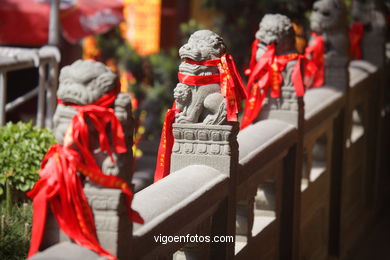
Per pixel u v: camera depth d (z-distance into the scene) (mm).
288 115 5719
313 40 7246
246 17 12219
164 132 4363
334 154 7645
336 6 7488
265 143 5070
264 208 5633
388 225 9500
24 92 12195
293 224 5836
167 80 12969
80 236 2924
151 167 8781
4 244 4902
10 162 5625
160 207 3518
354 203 8797
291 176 5820
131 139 3039
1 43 10867
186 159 4266
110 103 2939
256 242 5129
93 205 2947
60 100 2934
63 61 12578
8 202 5418
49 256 2781
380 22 9945
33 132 5883
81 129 2871
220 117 4191
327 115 6965
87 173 2918
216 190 4055
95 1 11219
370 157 9719
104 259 2887
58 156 2912
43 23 10680
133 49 13664
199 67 4160
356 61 9758
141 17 17469
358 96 8625
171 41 17453
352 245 8172
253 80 5664
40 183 2918
